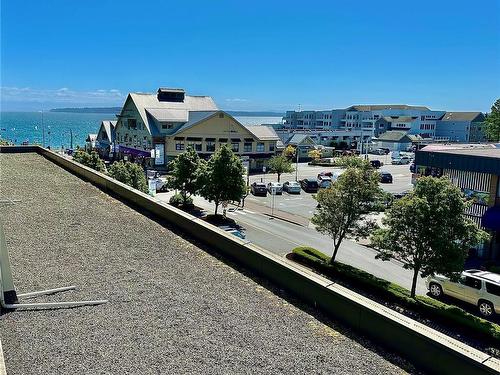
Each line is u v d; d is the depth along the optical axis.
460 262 14.16
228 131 56.28
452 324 13.16
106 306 6.16
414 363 5.00
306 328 5.78
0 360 4.53
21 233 9.24
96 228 9.87
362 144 79.12
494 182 20.64
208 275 7.47
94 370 4.68
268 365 4.89
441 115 103.75
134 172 32.47
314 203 35.91
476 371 4.36
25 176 15.80
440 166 22.19
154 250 8.61
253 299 6.61
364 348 5.33
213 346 5.24
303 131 87.56
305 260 19.39
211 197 28.22
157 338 5.36
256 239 24.11
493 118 61.19
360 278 16.47
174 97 62.53
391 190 42.28
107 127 71.50
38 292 6.42
